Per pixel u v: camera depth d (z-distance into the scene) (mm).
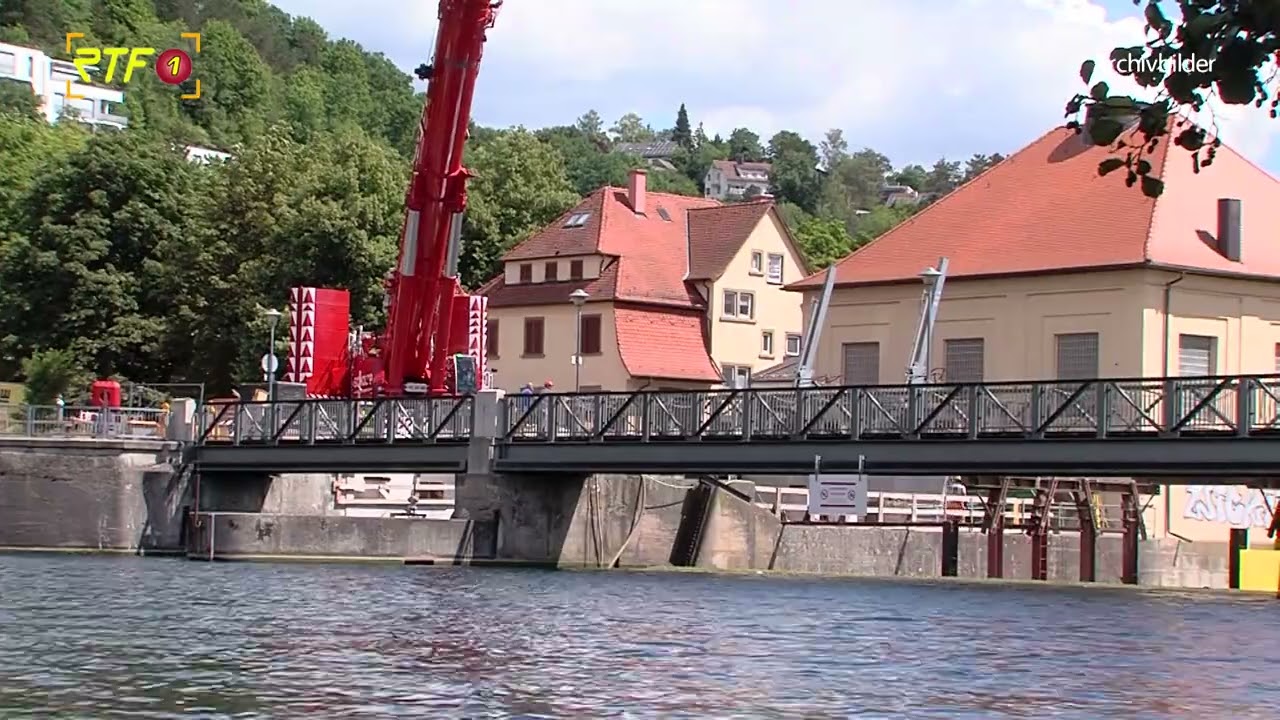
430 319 43125
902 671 21109
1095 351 53500
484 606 29656
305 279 75688
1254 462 29766
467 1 39250
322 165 77875
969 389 33562
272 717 16344
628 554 45531
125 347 80125
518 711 17000
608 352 72625
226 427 47781
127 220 81625
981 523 50375
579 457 39969
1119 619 30844
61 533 46625
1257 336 54375
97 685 18438
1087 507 50250
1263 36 7473
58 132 144750
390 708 17016
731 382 70875
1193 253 53531
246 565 40688
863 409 35188
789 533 48375
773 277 78375
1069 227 55625
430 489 50938
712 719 16797
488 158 87438
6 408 48906
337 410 44781
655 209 79312
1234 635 27578
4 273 82000
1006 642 25438
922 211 60844
